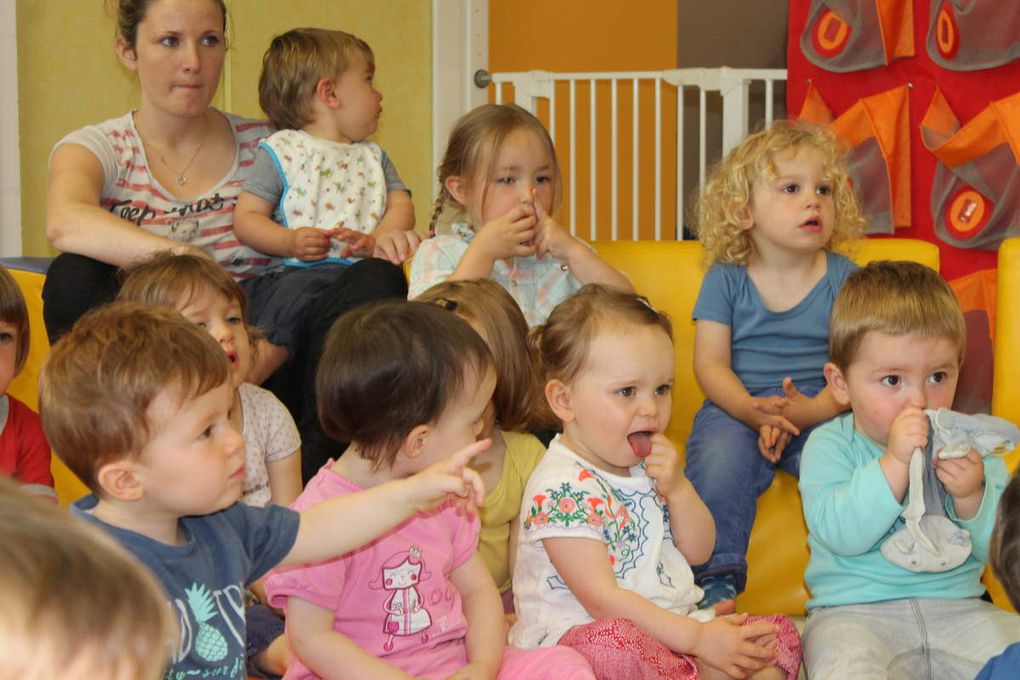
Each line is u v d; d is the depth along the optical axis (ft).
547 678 4.79
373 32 14.44
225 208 8.55
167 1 8.04
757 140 7.59
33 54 11.62
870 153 10.64
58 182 7.89
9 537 1.97
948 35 9.87
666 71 12.98
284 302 7.77
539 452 6.19
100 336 4.13
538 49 15.96
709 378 7.41
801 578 7.13
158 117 8.41
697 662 5.39
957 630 5.69
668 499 5.62
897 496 5.68
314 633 4.71
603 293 5.80
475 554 5.23
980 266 9.81
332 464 5.10
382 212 8.97
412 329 4.86
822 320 7.54
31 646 1.90
